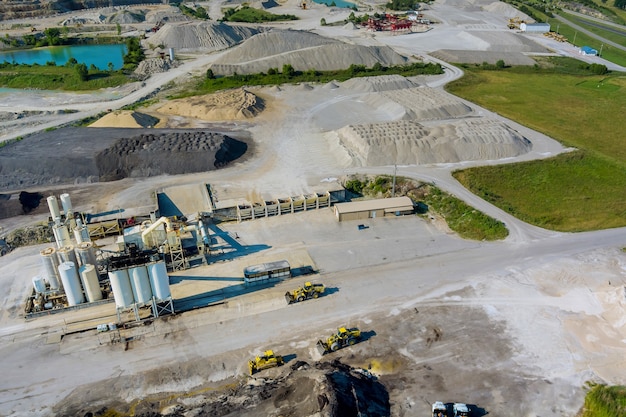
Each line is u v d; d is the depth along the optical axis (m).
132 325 46.62
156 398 39.25
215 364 42.44
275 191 69.38
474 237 61.16
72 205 65.44
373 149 77.19
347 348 44.09
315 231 62.28
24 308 49.25
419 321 47.25
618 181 73.44
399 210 65.06
